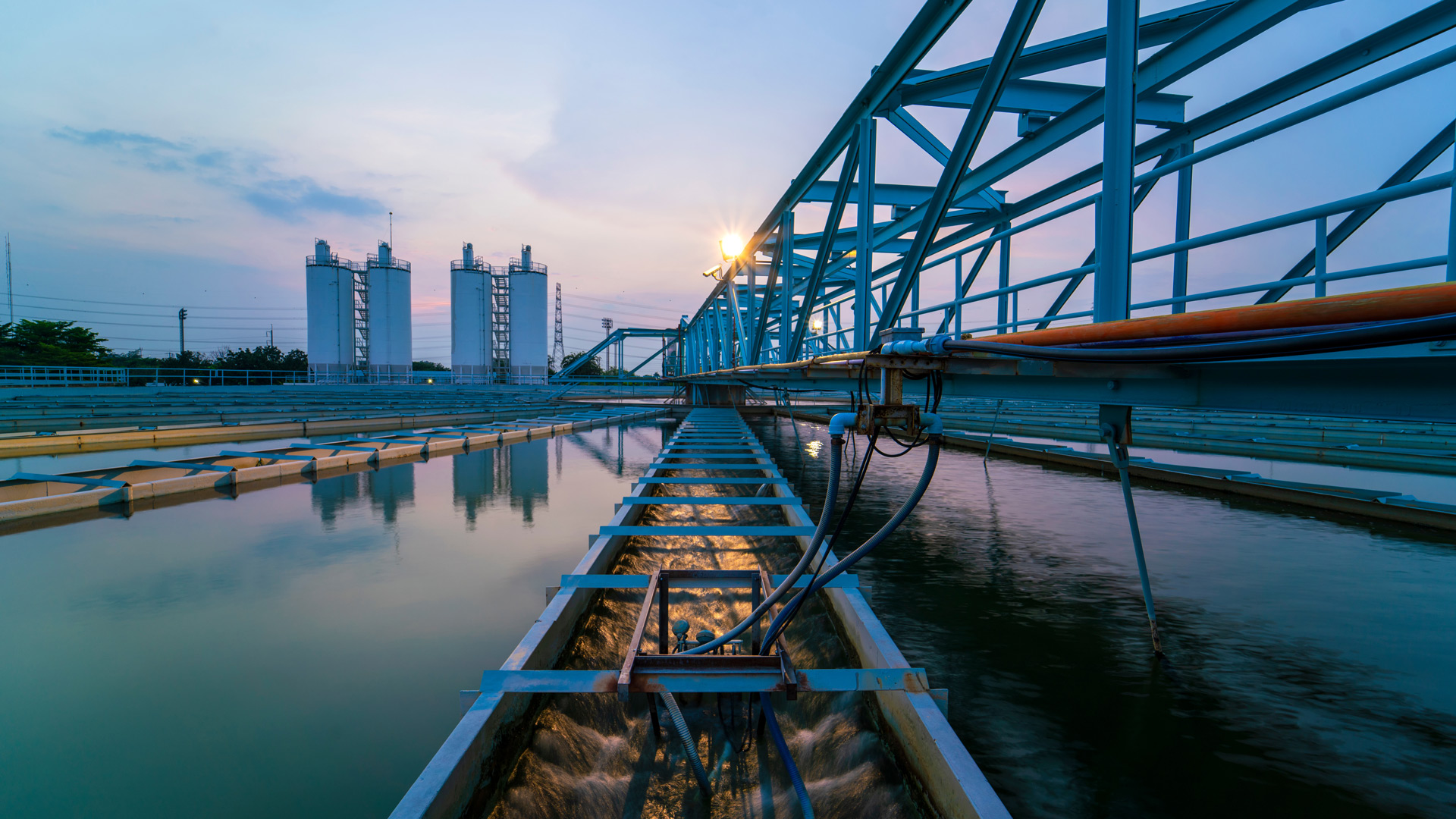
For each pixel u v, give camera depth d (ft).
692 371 123.44
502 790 8.18
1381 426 48.88
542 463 44.24
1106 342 6.95
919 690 8.44
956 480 35.19
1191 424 57.57
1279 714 10.66
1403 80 8.66
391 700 11.31
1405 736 10.01
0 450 38.65
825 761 9.34
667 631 11.73
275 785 8.89
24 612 15.46
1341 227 17.43
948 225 40.19
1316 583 17.21
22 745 9.87
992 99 15.99
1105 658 12.77
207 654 13.23
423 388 151.33
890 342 7.33
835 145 29.35
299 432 57.16
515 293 193.26
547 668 10.98
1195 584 17.28
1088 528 23.65
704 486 31.32
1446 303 3.59
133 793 8.68
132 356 202.49
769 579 11.41
